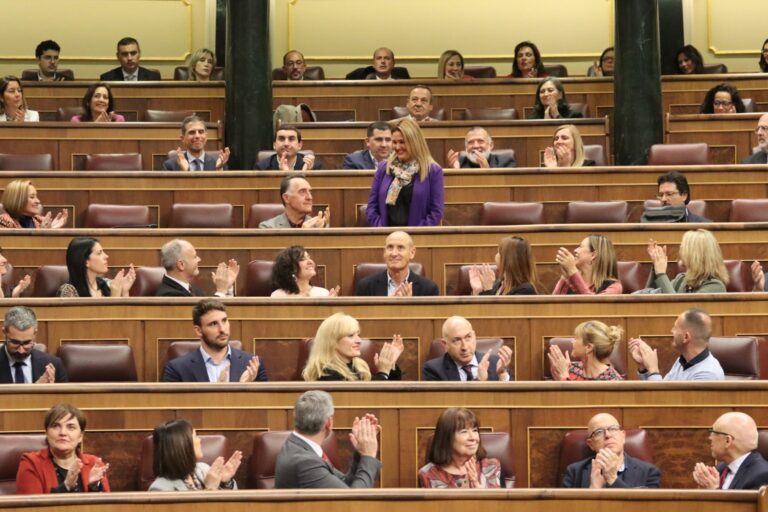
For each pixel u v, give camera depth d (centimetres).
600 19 2655
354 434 1038
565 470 1117
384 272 1391
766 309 1304
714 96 2061
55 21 2622
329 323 1192
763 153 1791
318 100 2211
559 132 1748
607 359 1219
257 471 1091
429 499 903
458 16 2661
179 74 2462
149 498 901
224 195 1720
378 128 1770
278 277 1359
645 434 1126
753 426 1048
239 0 2022
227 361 1225
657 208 1550
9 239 1506
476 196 1708
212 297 1316
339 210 1727
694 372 1197
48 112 2195
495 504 901
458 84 2211
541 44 2658
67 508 898
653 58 2012
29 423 1138
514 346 1299
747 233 1495
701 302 1304
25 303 1309
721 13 2648
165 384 1145
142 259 1504
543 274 1488
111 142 1917
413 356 1298
